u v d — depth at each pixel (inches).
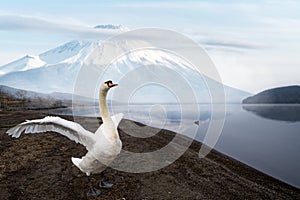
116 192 338.6
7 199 319.6
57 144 498.6
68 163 413.7
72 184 352.8
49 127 311.0
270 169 527.2
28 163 410.3
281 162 593.6
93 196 324.5
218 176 426.0
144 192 343.0
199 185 378.6
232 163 525.7
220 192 367.2
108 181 363.3
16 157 431.5
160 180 378.0
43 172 382.9
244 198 363.3
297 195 407.8
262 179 459.8
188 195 345.1
